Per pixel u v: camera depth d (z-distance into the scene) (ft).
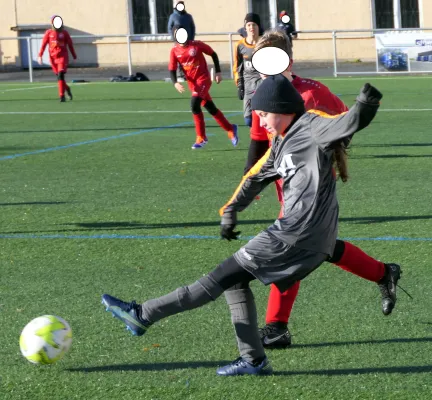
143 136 85.66
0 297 34.27
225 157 70.69
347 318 30.96
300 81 29.96
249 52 63.87
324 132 23.39
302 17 211.41
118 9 214.28
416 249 40.09
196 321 30.94
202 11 212.23
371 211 48.52
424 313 31.35
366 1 209.87
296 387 25.13
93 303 33.27
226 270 24.80
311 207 24.02
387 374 25.90
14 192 56.80
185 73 74.02
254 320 25.64
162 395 24.75
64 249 41.65
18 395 24.89
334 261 27.20
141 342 28.99
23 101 130.52
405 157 68.03
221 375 26.07
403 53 158.40
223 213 26.61
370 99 21.91
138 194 55.21
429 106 106.93
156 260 39.42
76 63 216.13
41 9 214.90
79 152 74.84
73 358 27.63
